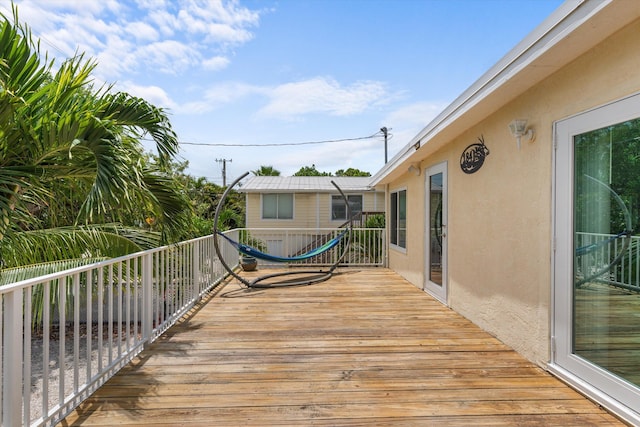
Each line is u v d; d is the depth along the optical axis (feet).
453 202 14.83
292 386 8.18
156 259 11.36
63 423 6.69
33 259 9.25
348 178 50.65
